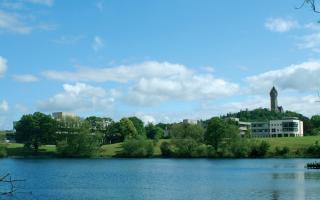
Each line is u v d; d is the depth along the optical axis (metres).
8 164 182.50
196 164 178.12
